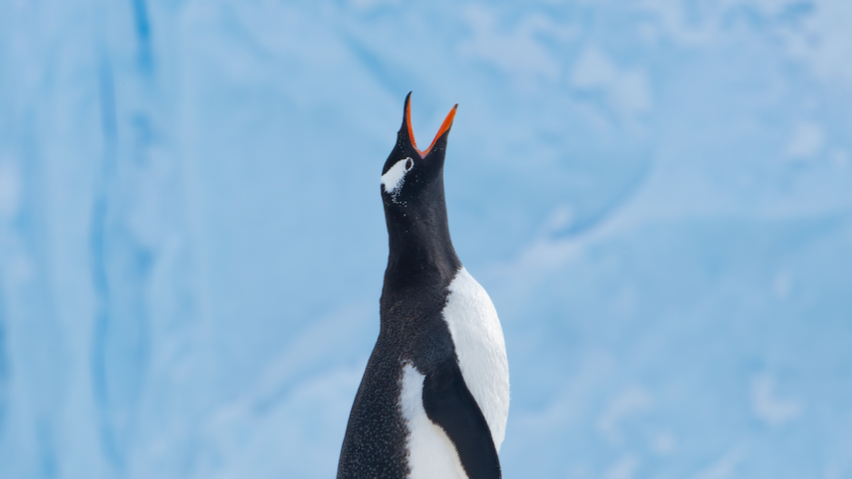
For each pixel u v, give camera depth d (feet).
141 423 70.90
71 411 69.77
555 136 78.38
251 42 76.28
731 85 74.74
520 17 78.28
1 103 75.05
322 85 77.97
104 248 72.49
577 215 77.61
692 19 76.69
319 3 78.23
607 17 77.25
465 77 79.25
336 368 77.36
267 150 77.87
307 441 67.87
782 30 74.84
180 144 76.28
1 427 70.18
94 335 71.36
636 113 76.95
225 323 77.20
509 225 78.95
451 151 79.36
